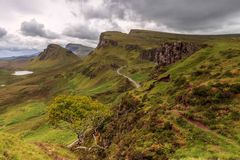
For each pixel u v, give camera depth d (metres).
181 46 154.12
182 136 34.31
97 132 69.69
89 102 58.28
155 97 73.12
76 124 53.56
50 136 103.50
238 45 104.06
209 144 31.72
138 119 55.53
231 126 36.94
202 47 119.69
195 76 74.56
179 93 64.94
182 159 27.47
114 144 51.59
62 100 56.38
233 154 28.44
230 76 59.16
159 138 35.34
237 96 46.59
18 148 26.67
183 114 42.16
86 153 50.50
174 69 97.38
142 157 32.69
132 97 82.94
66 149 44.41
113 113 80.75
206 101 47.12
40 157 27.50
